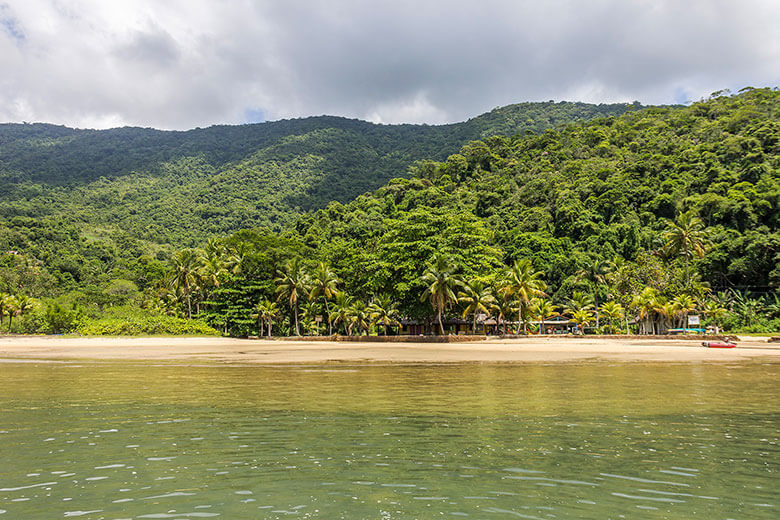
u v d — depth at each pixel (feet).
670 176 489.26
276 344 249.96
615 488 32.78
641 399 68.90
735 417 56.03
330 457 39.81
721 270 347.97
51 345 238.68
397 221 316.81
